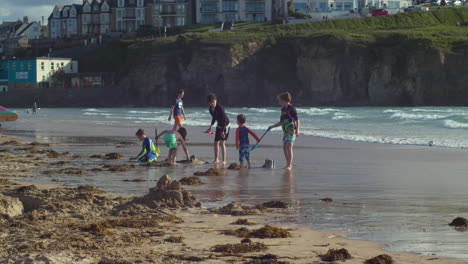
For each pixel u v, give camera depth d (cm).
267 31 12262
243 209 982
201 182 1319
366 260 662
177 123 2289
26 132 3506
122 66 12512
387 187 1252
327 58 10650
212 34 11925
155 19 14938
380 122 4406
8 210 912
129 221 863
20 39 16012
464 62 9756
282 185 1289
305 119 5116
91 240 746
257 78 11188
